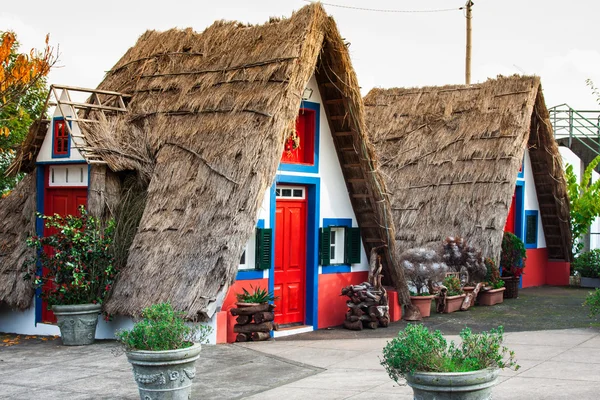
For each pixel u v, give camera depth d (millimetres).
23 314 13312
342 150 13945
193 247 11289
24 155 13453
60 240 11875
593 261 20250
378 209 13797
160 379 7684
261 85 12180
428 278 14836
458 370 6566
